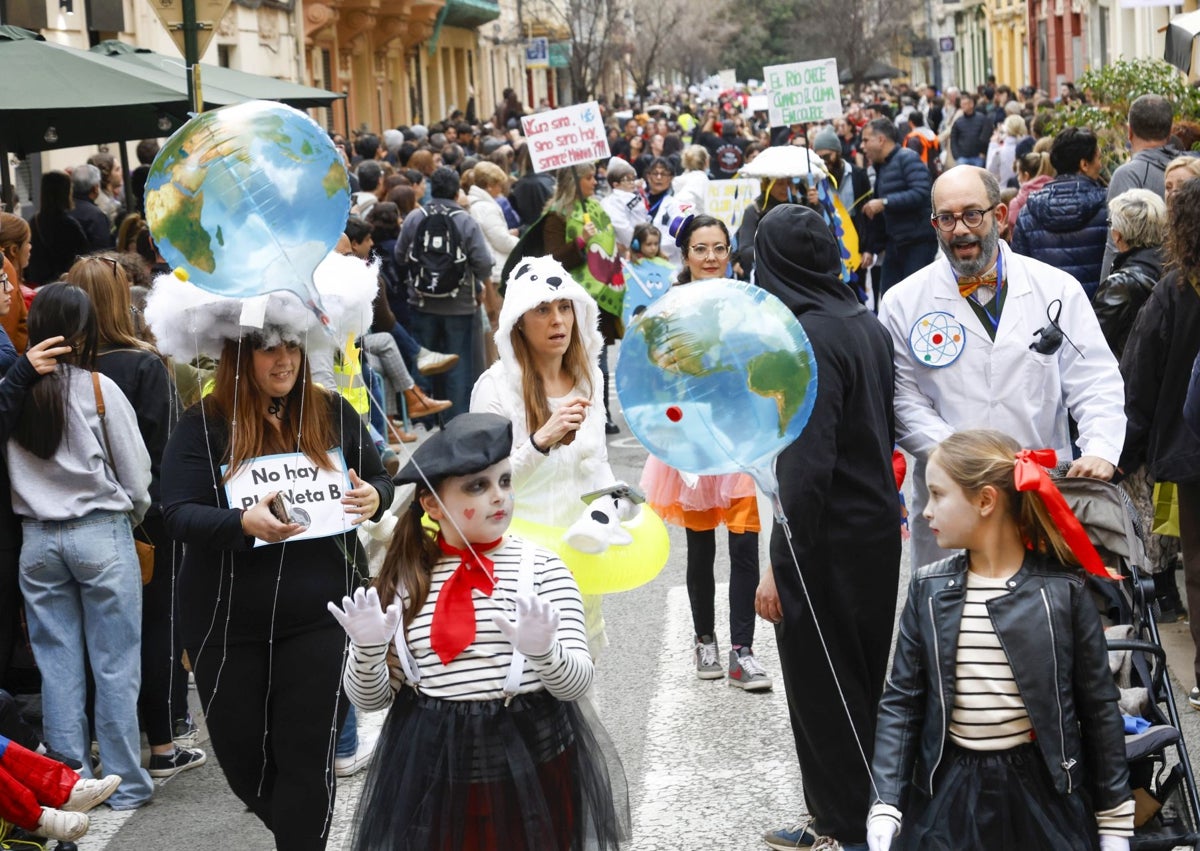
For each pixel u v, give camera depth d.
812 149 14.45
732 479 6.67
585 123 14.88
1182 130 11.37
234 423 4.71
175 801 6.05
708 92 63.06
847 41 64.38
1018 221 9.33
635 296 11.95
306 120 4.22
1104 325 7.20
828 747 4.84
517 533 4.76
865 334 4.83
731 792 5.75
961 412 5.39
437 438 3.84
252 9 27.66
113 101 9.04
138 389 6.18
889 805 3.80
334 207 4.23
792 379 4.20
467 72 57.09
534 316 5.00
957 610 3.81
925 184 14.45
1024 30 64.75
